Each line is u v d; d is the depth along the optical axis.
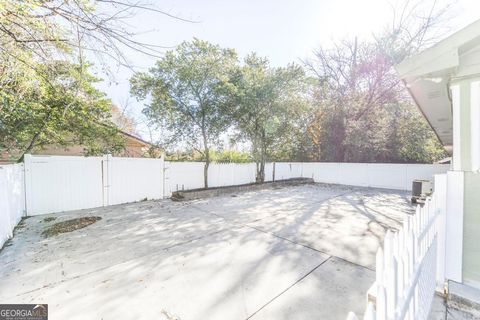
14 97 3.35
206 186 8.52
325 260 2.98
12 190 4.35
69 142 7.26
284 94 9.23
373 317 0.90
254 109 8.88
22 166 5.13
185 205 6.46
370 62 12.60
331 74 14.12
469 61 2.16
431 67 2.17
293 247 3.42
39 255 3.16
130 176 6.91
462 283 2.23
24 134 5.84
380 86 12.23
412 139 11.09
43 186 5.44
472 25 1.92
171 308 2.03
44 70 2.62
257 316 1.92
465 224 2.23
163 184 7.69
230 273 2.65
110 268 2.78
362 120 12.00
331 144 13.12
